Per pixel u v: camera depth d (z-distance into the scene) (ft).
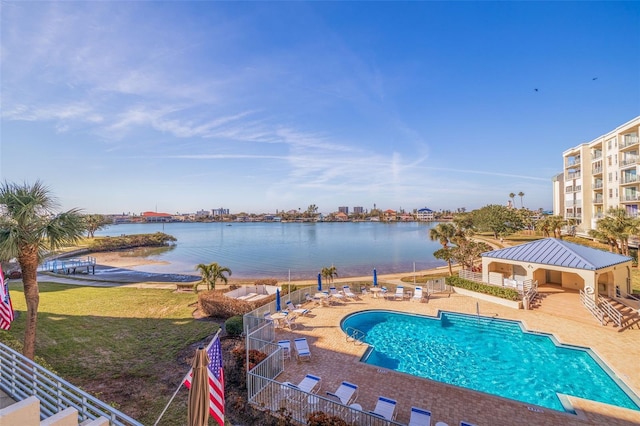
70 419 18.83
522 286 75.72
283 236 396.78
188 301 83.25
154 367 45.27
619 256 74.59
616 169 156.25
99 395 37.42
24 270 38.37
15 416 17.37
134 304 79.87
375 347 55.31
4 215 37.29
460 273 94.38
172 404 36.06
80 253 247.09
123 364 46.14
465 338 58.95
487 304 75.25
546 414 33.88
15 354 24.40
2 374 25.18
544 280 86.07
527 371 46.29
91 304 79.61
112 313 71.61
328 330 60.03
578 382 42.98
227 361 46.50
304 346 48.32
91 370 44.19
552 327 58.85
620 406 36.19
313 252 231.30
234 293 86.22
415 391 38.65
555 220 182.09
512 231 224.33
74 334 57.41
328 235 401.29
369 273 147.23
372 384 40.40
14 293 92.99
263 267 170.30
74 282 114.32
